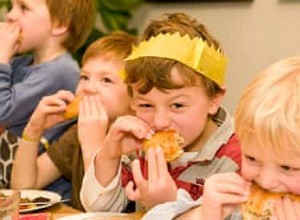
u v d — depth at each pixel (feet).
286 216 3.97
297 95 3.79
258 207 4.03
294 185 3.86
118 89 6.99
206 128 5.80
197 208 4.33
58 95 7.27
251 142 3.85
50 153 7.50
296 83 3.86
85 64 7.29
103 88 7.04
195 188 5.76
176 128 5.36
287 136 3.68
